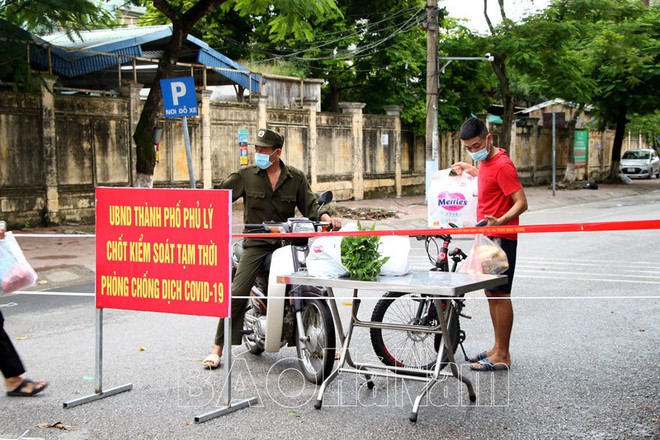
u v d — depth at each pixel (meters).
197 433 4.40
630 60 31.66
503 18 26.89
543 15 26.25
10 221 15.12
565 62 27.91
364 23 27.20
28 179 15.42
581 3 28.14
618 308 8.10
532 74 26.94
